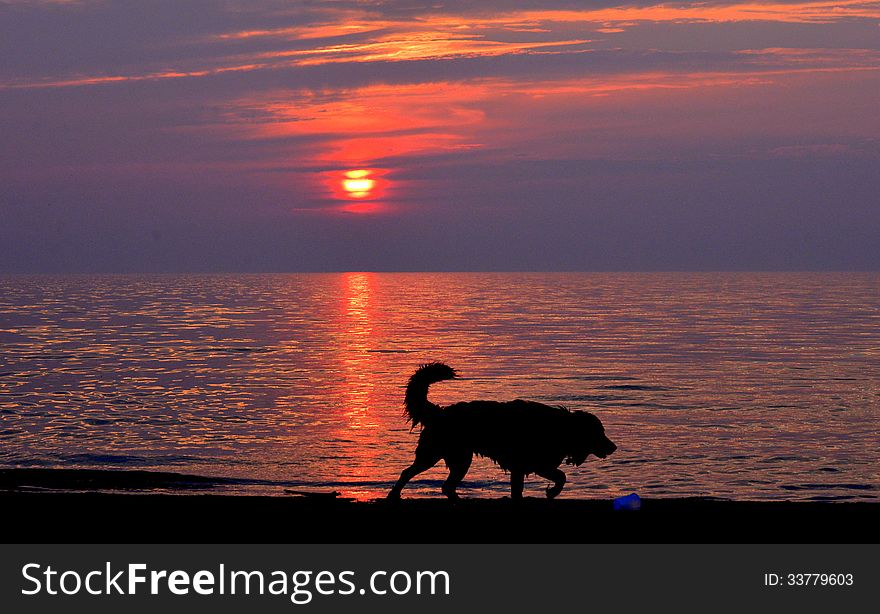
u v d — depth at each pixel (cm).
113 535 1051
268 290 18362
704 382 3788
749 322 7788
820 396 3341
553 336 6281
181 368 4288
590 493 1706
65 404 3052
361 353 5072
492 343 5722
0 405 3019
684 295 14325
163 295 15162
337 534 1046
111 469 1941
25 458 2080
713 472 1945
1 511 1161
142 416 2773
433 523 1083
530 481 1756
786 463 2042
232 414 2812
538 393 3444
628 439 2370
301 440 2322
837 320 8031
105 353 5059
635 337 6191
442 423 1177
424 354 5006
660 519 1100
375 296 14600
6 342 5819
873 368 4319
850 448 2248
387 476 1845
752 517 1112
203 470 1927
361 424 2600
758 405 3100
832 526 1072
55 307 10775
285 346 5547
